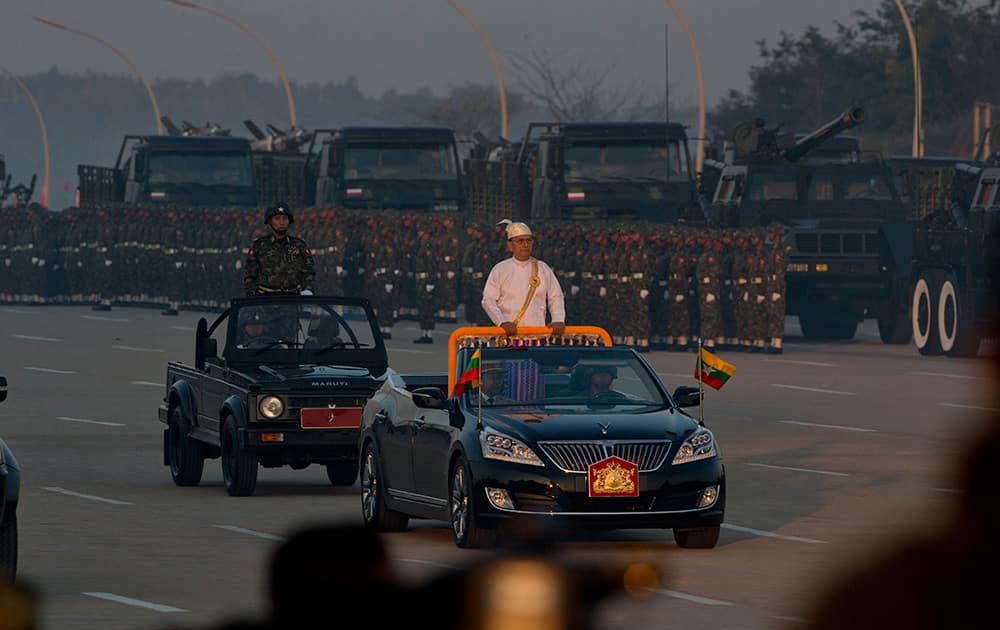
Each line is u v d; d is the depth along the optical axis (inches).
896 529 199.6
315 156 5423.2
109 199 5738.2
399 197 4825.3
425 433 1392.7
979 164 3695.9
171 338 4146.2
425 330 3964.1
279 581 195.2
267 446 1665.8
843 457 2054.6
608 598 189.9
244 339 1769.2
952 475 182.7
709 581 1171.3
